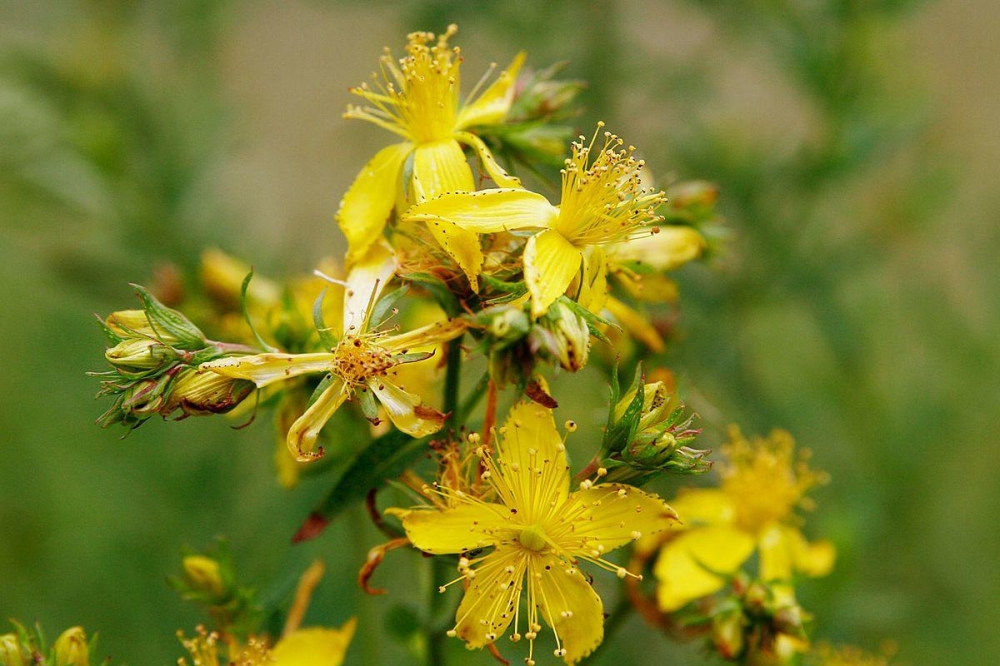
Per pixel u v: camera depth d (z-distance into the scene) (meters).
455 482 0.27
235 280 0.31
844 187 0.35
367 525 0.31
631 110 0.36
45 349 0.37
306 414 0.27
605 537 0.27
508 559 0.27
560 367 0.26
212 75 0.38
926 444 0.35
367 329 0.27
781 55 0.35
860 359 0.35
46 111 0.36
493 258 0.27
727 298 0.35
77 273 0.35
